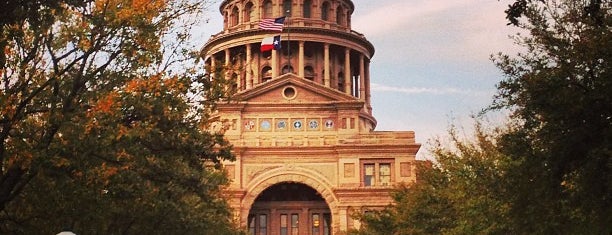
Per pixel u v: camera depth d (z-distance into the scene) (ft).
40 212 88.99
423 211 152.25
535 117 81.51
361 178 296.71
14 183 79.87
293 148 299.79
